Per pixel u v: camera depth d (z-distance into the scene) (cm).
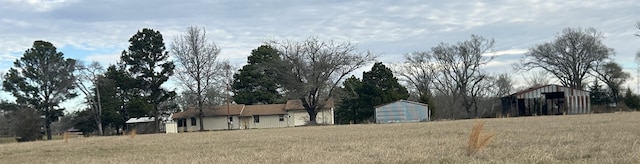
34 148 2455
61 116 7006
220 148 1923
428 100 6431
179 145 2220
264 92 7931
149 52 7100
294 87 6278
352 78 7094
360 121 6800
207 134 3478
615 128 2134
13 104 6581
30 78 6800
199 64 6906
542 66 8106
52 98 6856
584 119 3238
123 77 7144
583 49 7731
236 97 8031
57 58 6944
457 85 7875
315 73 6256
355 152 1484
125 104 7294
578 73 7844
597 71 7788
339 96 6638
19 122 5347
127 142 2634
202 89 6950
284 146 1883
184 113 7344
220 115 7319
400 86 7175
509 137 1833
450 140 1816
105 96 7231
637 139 1533
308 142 2078
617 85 7681
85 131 7381
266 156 1462
